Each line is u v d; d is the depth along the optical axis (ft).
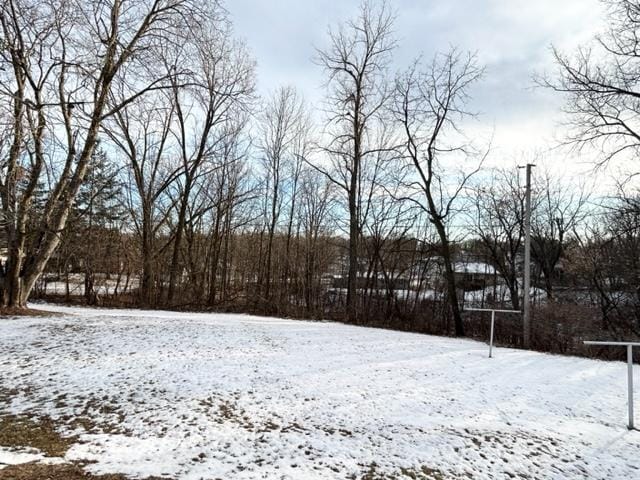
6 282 43.88
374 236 80.12
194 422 16.96
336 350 31.83
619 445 17.15
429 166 65.05
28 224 48.73
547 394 23.38
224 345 31.09
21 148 43.45
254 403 19.36
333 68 69.46
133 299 71.56
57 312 47.11
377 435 16.55
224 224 88.63
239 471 13.17
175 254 73.46
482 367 29.04
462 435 17.06
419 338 42.04
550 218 92.79
